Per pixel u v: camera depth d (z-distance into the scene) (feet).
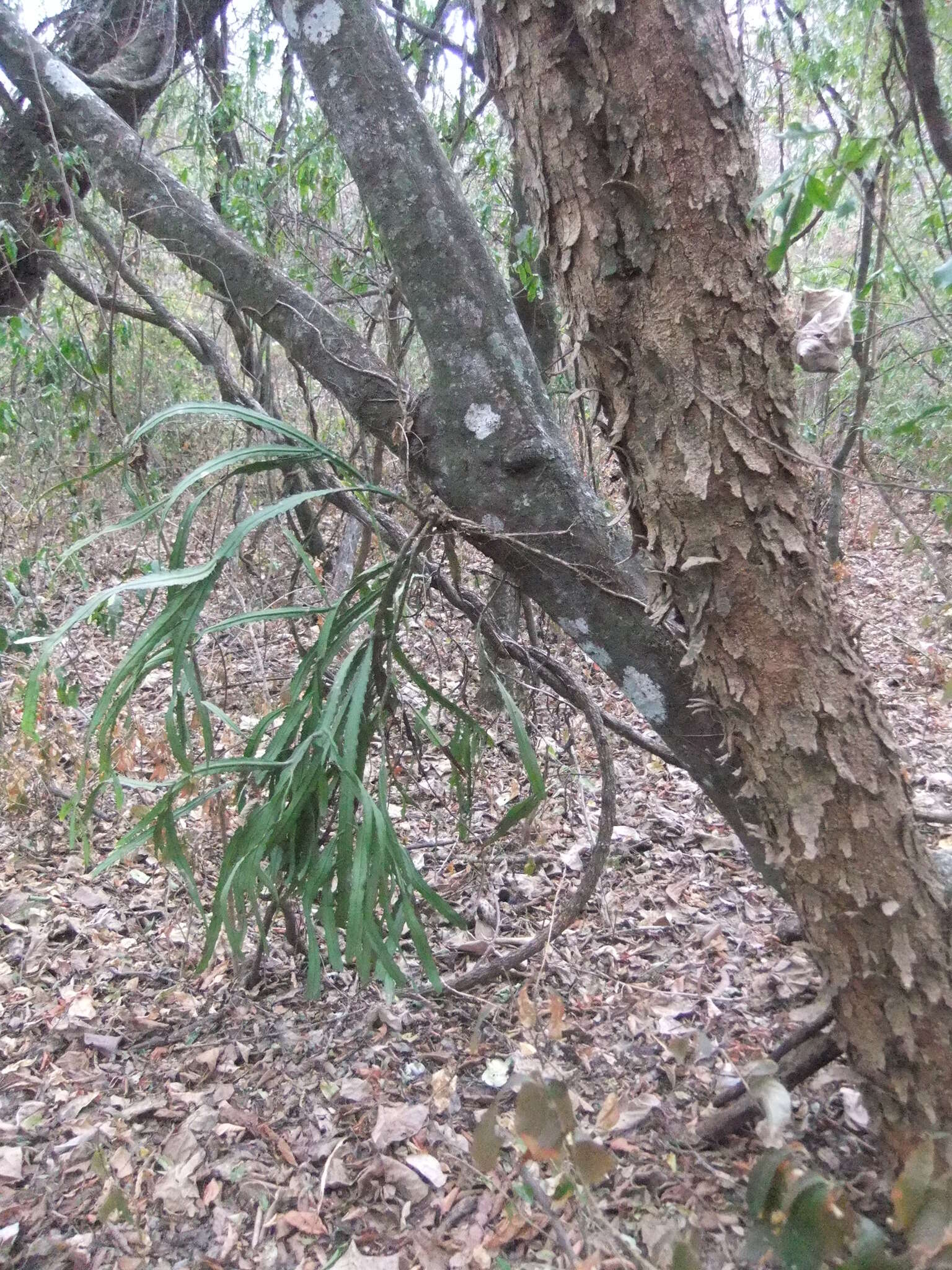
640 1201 5.72
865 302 7.54
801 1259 3.75
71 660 12.41
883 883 4.74
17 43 8.43
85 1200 6.19
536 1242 5.59
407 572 6.24
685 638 5.31
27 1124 6.86
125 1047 7.73
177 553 5.71
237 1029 7.88
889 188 7.09
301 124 14.78
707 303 4.34
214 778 9.36
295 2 5.99
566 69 4.29
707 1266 5.17
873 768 4.73
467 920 9.15
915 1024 4.81
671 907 9.48
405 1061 7.38
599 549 5.87
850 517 20.07
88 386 12.51
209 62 15.38
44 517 13.78
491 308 5.96
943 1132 4.81
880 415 15.44
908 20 4.58
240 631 13.97
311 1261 5.65
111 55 12.89
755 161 4.42
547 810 11.18
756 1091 4.52
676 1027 7.54
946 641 15.55
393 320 10.42
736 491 4.49
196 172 15.76
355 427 13.29
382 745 6.98
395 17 11.70
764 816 5.03
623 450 4.82
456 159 12.33
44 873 10.27
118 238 11.59
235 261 7.37
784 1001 7.82
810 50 11.01
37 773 10.85
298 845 6.78
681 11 4.11
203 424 16.67
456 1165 6.28
